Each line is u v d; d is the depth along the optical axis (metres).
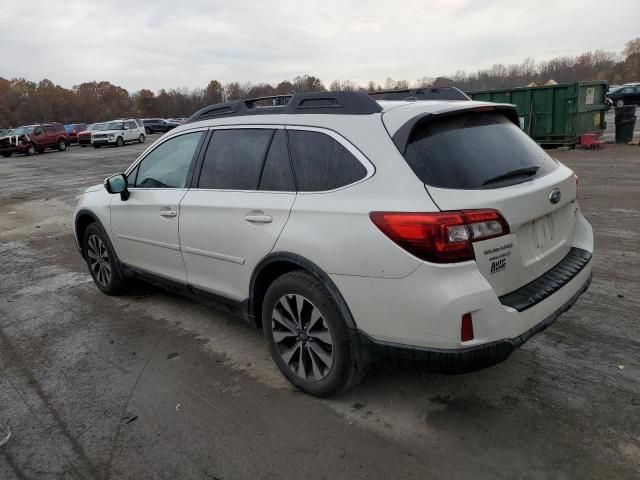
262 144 3.47
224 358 3.90
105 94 131.00
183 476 2.67
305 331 3.19
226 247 3.59
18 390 3.59
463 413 3.04
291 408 3.19
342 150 2.99
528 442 2.77
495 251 2.65
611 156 13.59
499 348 2.61
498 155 2.96
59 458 2.86
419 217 2.55
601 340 3.81
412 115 2.86
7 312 5.12
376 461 2.69
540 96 15.37
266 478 2.62
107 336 4.41
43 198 13.02
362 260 2.75
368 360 2.89
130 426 3.11
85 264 6.76
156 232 4.26
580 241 3.47
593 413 2.98
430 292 2.55
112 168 19.95
